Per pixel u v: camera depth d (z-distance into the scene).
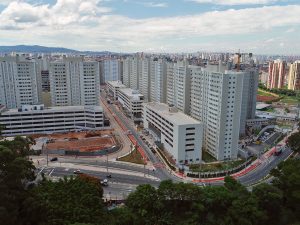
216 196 115.12
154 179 159.12
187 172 165.00
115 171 168.62
